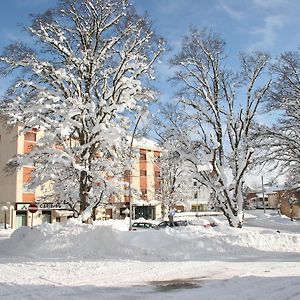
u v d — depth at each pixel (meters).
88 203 24.66
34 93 23.50
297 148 28.72
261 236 20.23
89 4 24.44
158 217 68.31
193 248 18.61
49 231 20.75
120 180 28.88
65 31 24.77
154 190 65.62
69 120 22.08
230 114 29.22
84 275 13.01
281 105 28.64
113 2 24.70
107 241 19.11
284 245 20.02
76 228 20.22
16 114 22.45
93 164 24.50
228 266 15.12
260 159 29.03
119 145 23.31
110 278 12.48
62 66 24.33
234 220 27.95
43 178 27.08
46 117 22.78
